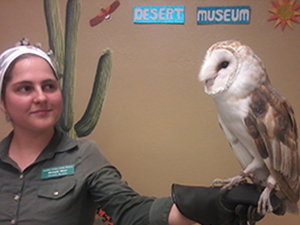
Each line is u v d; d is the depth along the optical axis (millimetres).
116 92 1211
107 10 1197
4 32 1235
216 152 1173
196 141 1182
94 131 1226
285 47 1120
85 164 722
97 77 1215
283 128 621
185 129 1186
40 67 684
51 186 691
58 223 667
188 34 1164
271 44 1126
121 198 659
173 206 606
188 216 573
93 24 1205
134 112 1207
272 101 622
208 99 1168
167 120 1192
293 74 1120
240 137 658
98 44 1208
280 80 1128
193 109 1178
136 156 1212
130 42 1195
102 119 1221
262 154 615
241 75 610
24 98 664
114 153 1221
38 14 1226
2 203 679
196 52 1162
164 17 1172
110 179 696
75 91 1226
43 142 740
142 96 1200
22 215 666
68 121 1229
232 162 1164
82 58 1217
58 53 1220
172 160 1195
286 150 621
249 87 610
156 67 1188
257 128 609
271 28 1124
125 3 1188
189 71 1171
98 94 1217
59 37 1219
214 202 578
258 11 1126
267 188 587
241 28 1136
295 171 639
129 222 630
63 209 672
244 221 587
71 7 1208
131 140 1212
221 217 580
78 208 693
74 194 684
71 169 710
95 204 767
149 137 1204
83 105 1225
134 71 1198
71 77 1223
